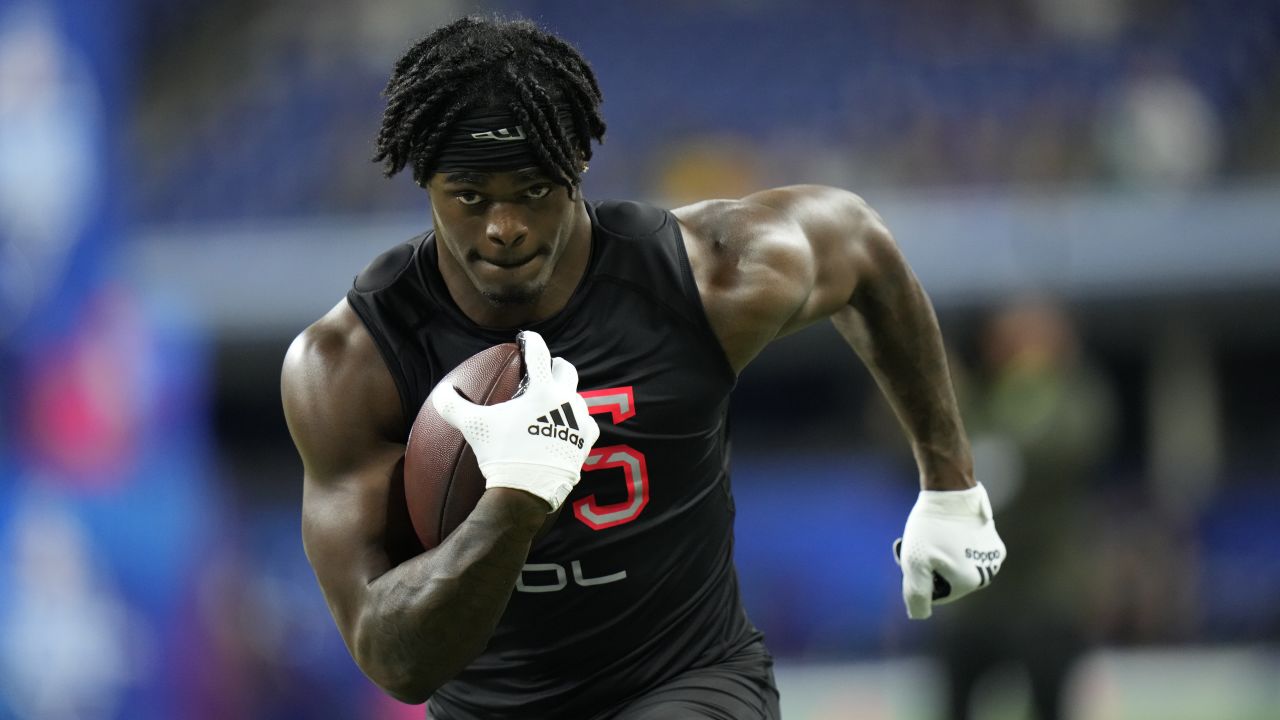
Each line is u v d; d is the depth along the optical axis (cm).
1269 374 4512
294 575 3981
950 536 1242
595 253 1028
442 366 1021
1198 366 4166
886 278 1176
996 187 4594
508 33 950
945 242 3981
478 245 949
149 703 2439
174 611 2470
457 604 923
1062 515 2441
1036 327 2459
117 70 2427
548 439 933
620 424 1027
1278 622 3991
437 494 970
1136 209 4025
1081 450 2444
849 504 3991
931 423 1245
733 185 4784
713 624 1127
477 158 923
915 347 1212
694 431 1057
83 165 2394
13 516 2352
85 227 2398
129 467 2427
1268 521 4256
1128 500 4316
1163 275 3959
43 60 2362
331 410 1011
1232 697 3369
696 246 1063
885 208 4069
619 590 1068
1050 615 2436
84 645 2380
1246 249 3956
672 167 4838
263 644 2909
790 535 3997
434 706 1162
